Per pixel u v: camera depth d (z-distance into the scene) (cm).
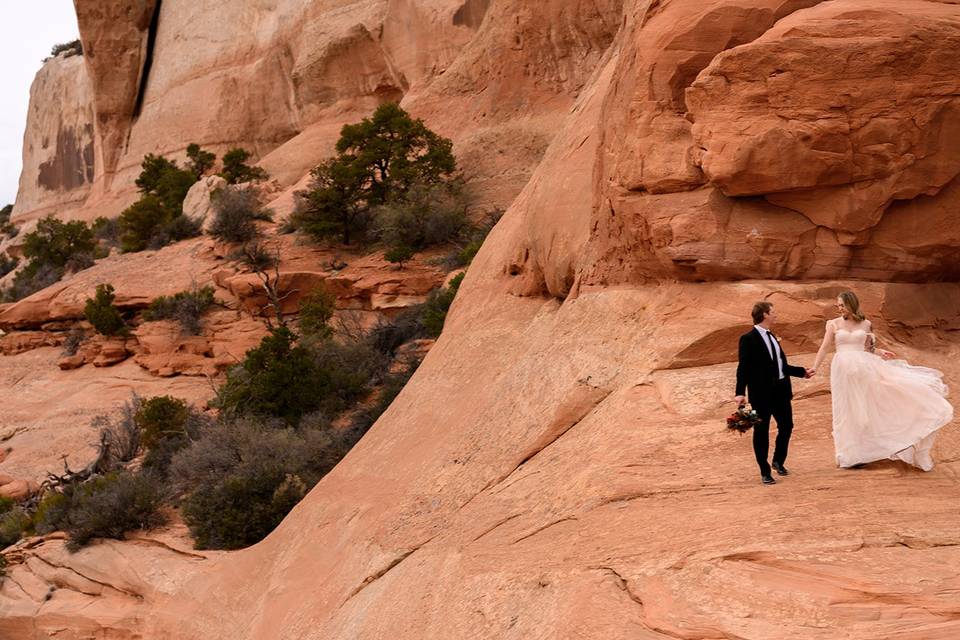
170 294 3784
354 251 3709
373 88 5031
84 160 7756
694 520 724
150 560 1844
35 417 3438
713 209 1071
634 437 904
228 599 1486
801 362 959
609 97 1329
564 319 1248
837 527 654
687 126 1120
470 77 4141
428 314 2884
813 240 1047
